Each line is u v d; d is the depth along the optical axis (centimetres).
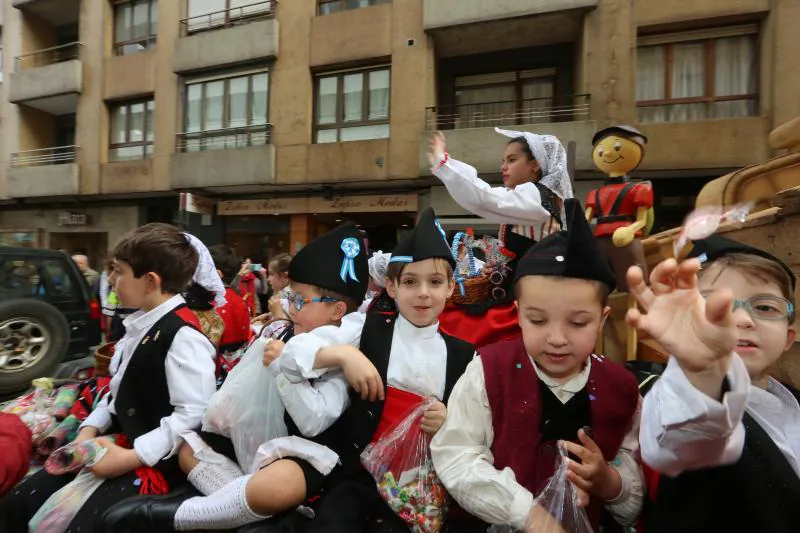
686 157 774
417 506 131
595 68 820
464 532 135
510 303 203
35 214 1378
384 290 220
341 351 142
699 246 117
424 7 905
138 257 171
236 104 1102
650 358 245
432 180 961
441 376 150
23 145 1356
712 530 100
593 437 124
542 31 891
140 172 1174
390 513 139
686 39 807
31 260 428
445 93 1004
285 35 1045
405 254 155
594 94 820
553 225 204
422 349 154
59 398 221
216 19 1130
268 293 724
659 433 94
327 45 1010
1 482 161
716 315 77
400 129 952
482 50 967
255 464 142
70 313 446
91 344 464
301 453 138
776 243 173
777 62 733
